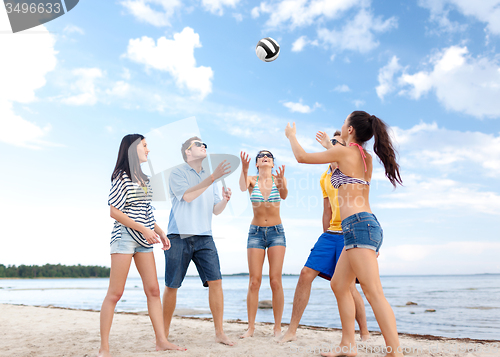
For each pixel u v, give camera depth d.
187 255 3.36
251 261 3.90
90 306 11.14
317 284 37.31
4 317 5.32
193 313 8.58
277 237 3.87
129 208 2.85
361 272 2.51
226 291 25.30
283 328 4.40
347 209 2.65
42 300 14.62
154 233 2.83
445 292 21.52
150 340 3.52
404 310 10.27
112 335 3.83
